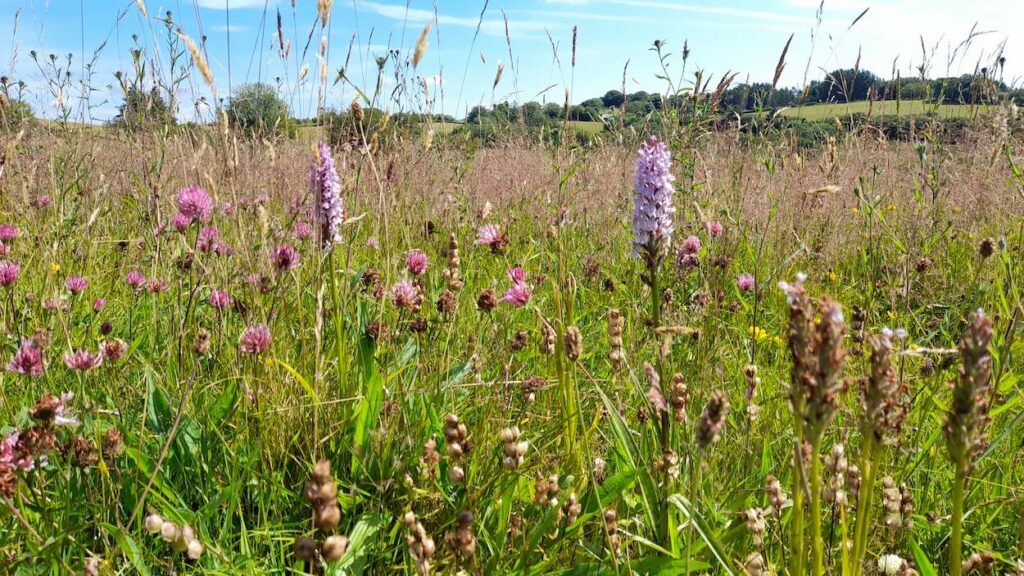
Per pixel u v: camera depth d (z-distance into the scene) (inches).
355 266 152.0
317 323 90.1
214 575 68.7
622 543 76.2
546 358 120.6
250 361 104.4
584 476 82.4
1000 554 71.9
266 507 84.8
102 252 175.5
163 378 110.7
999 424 103.0
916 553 66.1
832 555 73.8
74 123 197.9
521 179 257.6
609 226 212.8
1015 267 138.8
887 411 51.9
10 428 88.3
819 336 45.1
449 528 79.5
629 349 123.5
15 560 66.2
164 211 150.9
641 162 92.2
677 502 59.3
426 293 144.7
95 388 106.4
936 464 93.8
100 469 78.1
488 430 94.7
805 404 46.3
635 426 103.2
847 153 235.1
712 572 76.2
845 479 71.2
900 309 162.7
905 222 204.5
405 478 83.4
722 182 211.5
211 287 123.3
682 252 164.2
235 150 114.9
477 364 113.0
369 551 76.1
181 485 89.4
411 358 115.6
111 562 71.6
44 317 126.3
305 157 193.2
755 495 83.7
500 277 171.9
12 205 181.0
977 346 44.6
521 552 74.7
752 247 189.5
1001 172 217.8
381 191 118.0
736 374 123.9
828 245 200.8
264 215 112.7
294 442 96.0
